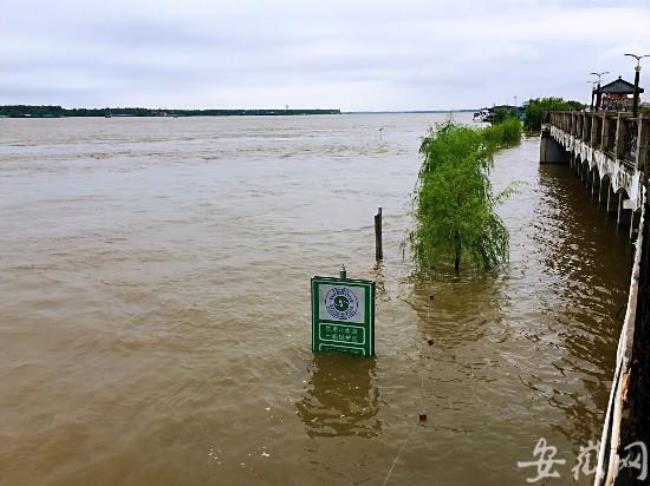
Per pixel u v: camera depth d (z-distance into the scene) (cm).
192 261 1806
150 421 921
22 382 1062
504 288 1426
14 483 791
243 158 5759
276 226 2283
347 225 2259
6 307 1441
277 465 800
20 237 2197
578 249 1756
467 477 754
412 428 865
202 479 780
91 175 4278
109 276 1673
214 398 980
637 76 2472
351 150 6806
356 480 760
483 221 1497
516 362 1048
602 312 1259
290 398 966
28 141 9725
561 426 852
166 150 7119
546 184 3117
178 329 1270
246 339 1203
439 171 1666
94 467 818
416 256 1598
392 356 1095
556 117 3872
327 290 1082
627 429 499
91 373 1089
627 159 1577
